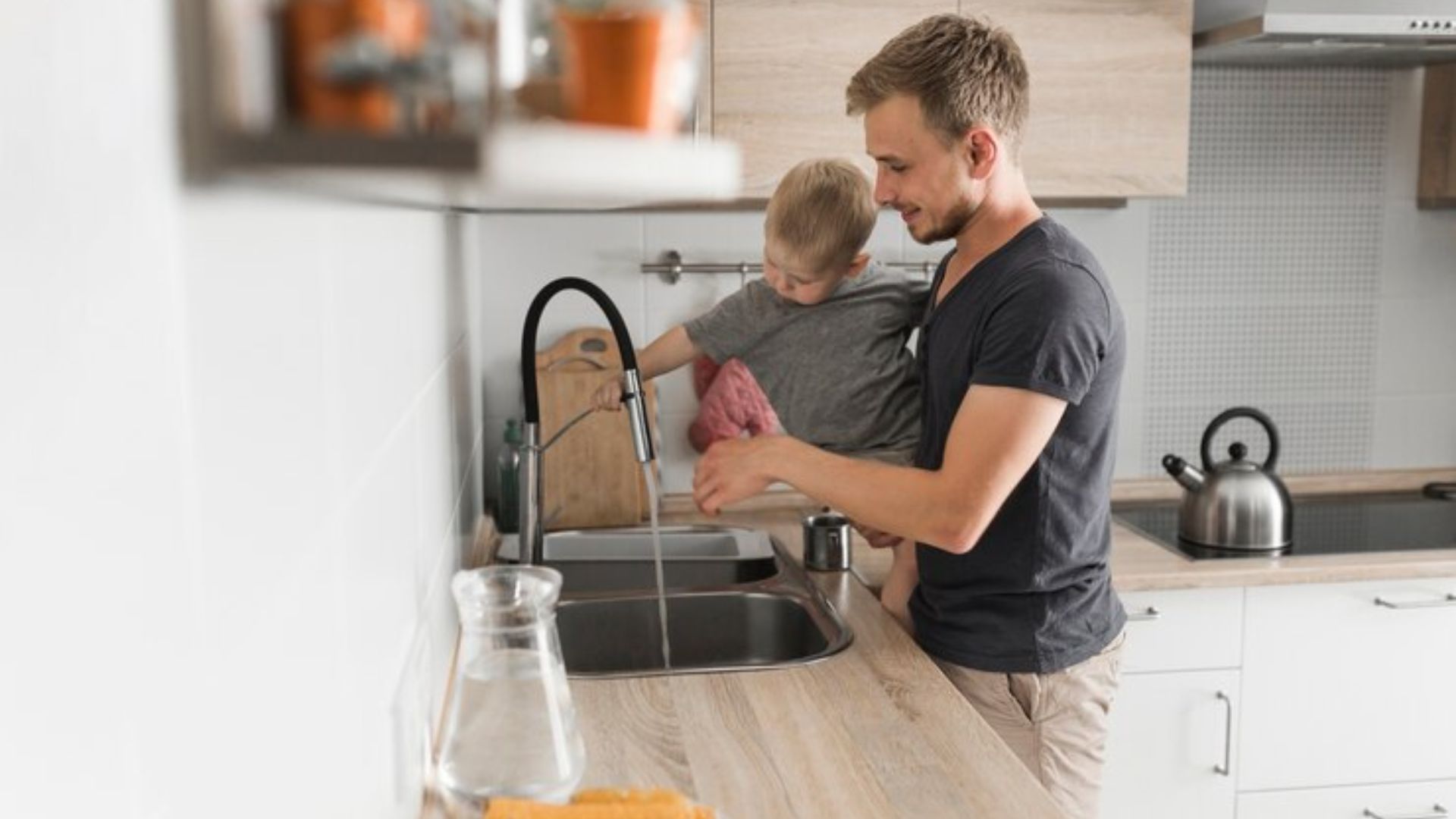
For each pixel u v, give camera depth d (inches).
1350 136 112.8
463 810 46.0
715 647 79.1
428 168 15.5
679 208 103.3
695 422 106.8
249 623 22.9
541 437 100.2
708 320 83.8
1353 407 116.4
